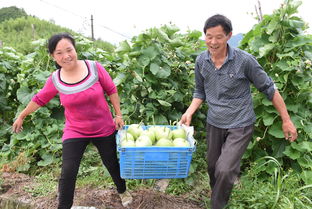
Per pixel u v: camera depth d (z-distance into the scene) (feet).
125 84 11.24
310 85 10.53
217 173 7.64
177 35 12.89
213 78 7.93
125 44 10.98
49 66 13.55
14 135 12.59
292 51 10.33
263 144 11.55
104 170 11.15
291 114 10.55
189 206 9.46
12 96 15.72
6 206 9.81
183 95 11.67
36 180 11.05
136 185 10.39
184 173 8.02
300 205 8.43
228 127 8.00
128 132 8.77
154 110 10.96
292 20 10.15
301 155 10.35
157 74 10.68
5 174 11.35
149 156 7.61
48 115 12.43
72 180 7.76
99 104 7.89
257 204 8.50
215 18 7.13
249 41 11.53
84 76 7.69
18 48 65.16
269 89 7.68
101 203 9.53
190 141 8.48
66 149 7.84
